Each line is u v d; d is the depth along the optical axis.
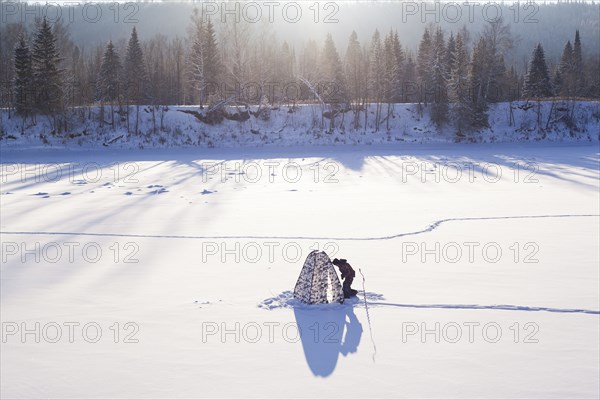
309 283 11.76
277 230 19.80
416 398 7.84
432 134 68.69
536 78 80.88
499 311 11.34
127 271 14.45
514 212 23.61
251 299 12.11
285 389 8.10
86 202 26.83
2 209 24.80
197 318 10.95
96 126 61.66
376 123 69.00
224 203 26.39
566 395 7.94
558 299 12.09
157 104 69.50
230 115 65.75
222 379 8.42
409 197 28.38
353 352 9.37
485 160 47.75
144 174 38.97
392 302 11.89
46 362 9.04
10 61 74.19
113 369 8.77
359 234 19.05
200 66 66.69
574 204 25.83
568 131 70.88
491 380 8.39
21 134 58.72
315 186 32.84
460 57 71.06
